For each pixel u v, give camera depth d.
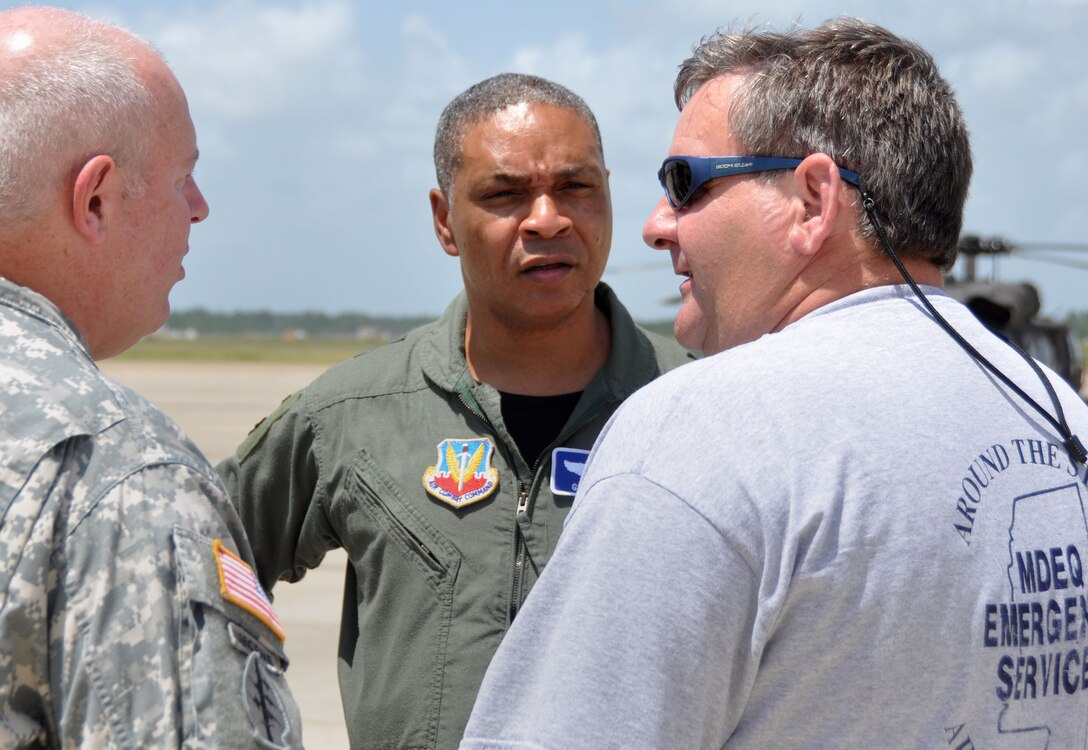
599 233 2.46
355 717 2.39
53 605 1.33
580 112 2.46
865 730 1.25
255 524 2.59
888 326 1.40
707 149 1.52
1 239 1.52
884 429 1.29
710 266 1.54
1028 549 1.30
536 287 2.41
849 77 1.44
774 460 1.27
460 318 2.57
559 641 1.28
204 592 1.38
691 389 1.33
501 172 2.38
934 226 1.45
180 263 1.74
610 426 1.40
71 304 1.59
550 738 1.24
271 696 1.42
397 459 2.44
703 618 1.23
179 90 1.70
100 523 1.35
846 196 1.43
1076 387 8.38
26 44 1.55
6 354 1.43
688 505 1.26
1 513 1.33
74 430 1.38
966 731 1.26
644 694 1.23
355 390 2.53
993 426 1.35
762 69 1.50
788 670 1.25
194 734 1.33
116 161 1.59
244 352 101.00
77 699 1.31
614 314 2.60
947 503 1.27
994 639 1.27
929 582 1.24
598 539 1.29
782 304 1.49
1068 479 1.36
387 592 2.39
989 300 7.15
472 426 2.45
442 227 2.71
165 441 1.45
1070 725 1.33
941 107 1.47
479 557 2.35
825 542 1.24
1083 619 1.34
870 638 1.24
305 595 7.82
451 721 2.29
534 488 2.38
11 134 1.50
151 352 98.62
